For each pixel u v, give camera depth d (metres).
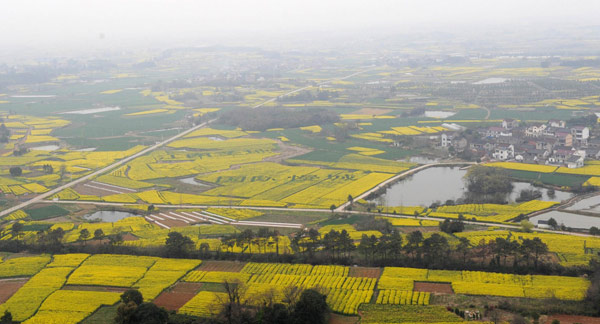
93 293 143.12
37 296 141.88
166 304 136.88
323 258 160.75
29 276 156.75
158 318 125.31
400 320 124.19
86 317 131.88
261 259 162.75
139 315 124.44
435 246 155.62
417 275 147.88
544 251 149.38
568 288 135.12
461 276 146.12
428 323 122.38
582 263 149.62
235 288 134.00
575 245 162.12
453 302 132.00
